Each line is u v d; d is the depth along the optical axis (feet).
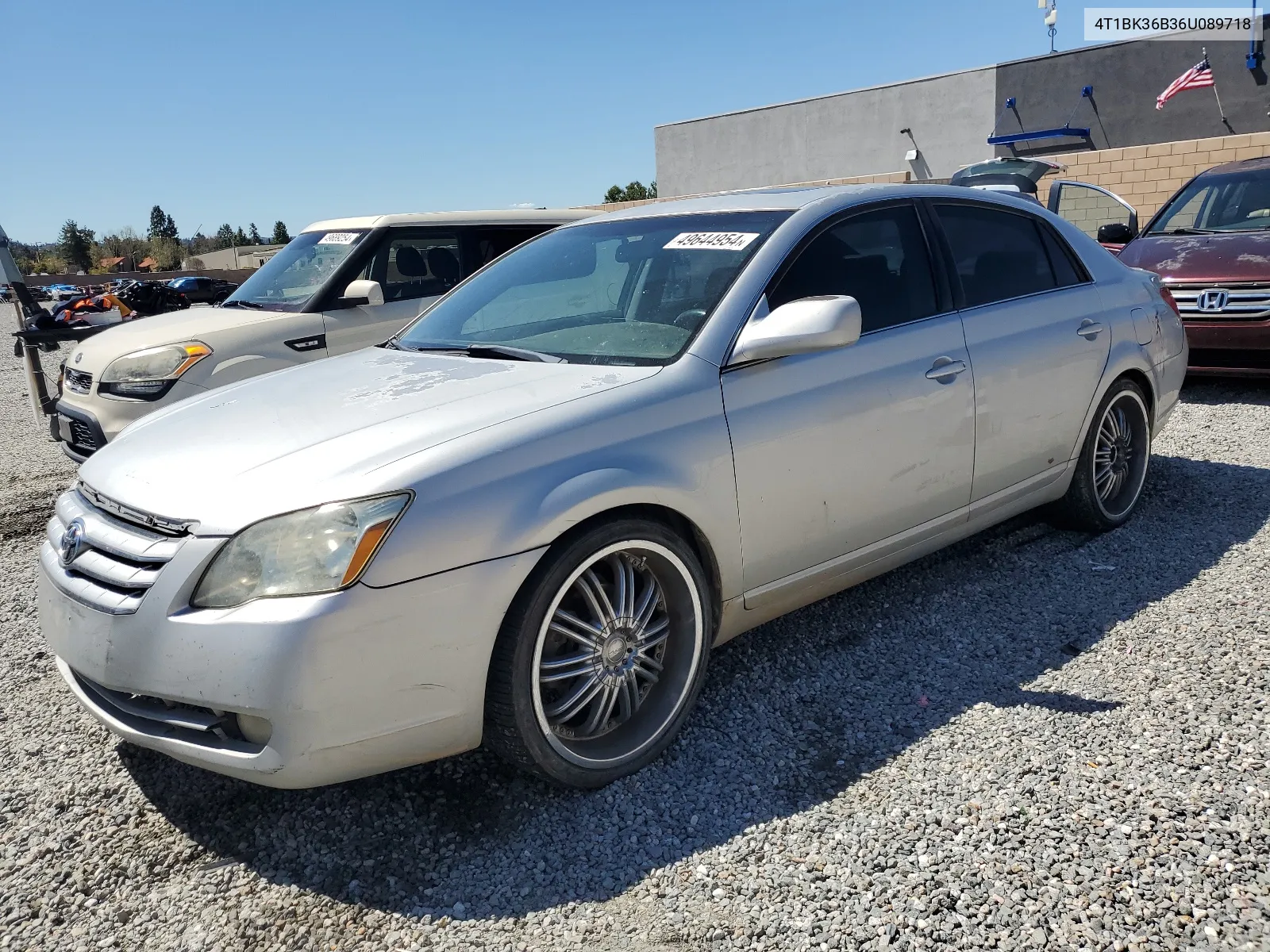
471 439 7.93
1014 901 6.73
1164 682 9.54
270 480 7.69
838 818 7.85
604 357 9.70
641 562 8.78
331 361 11.63
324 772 7.33
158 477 8.25
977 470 11.60
